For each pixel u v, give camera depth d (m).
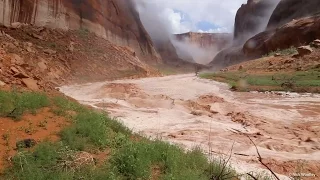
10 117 7.94
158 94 23.70
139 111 16.58
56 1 52.09
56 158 6.28
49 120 8.31
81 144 7.08
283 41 57.84
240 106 18.38
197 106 18.66
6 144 6.61
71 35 49.75
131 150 6.72
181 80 36.41
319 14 55.38
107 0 73.81
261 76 31.52
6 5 42.84
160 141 8.30
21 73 12.36
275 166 8.81
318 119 15.01
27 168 5.62
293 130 13.09
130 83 31.31
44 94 10.28
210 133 12.33
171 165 6.68
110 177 5.65
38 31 44.06
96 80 36.16
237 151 10.23
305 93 21.77
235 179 6.96
